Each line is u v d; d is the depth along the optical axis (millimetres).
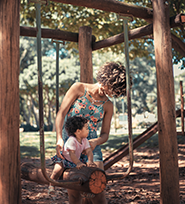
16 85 2510
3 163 2414
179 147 9477
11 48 2480
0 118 2432
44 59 24781
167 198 3322
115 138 14750
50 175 2682
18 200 2471
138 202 4367
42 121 2180
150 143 11500
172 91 3400
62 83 24641
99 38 9242
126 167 7559
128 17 3311
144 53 10359
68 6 8672
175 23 3459
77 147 2434
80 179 2246
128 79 2559
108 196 4805
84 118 2488
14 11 2520
